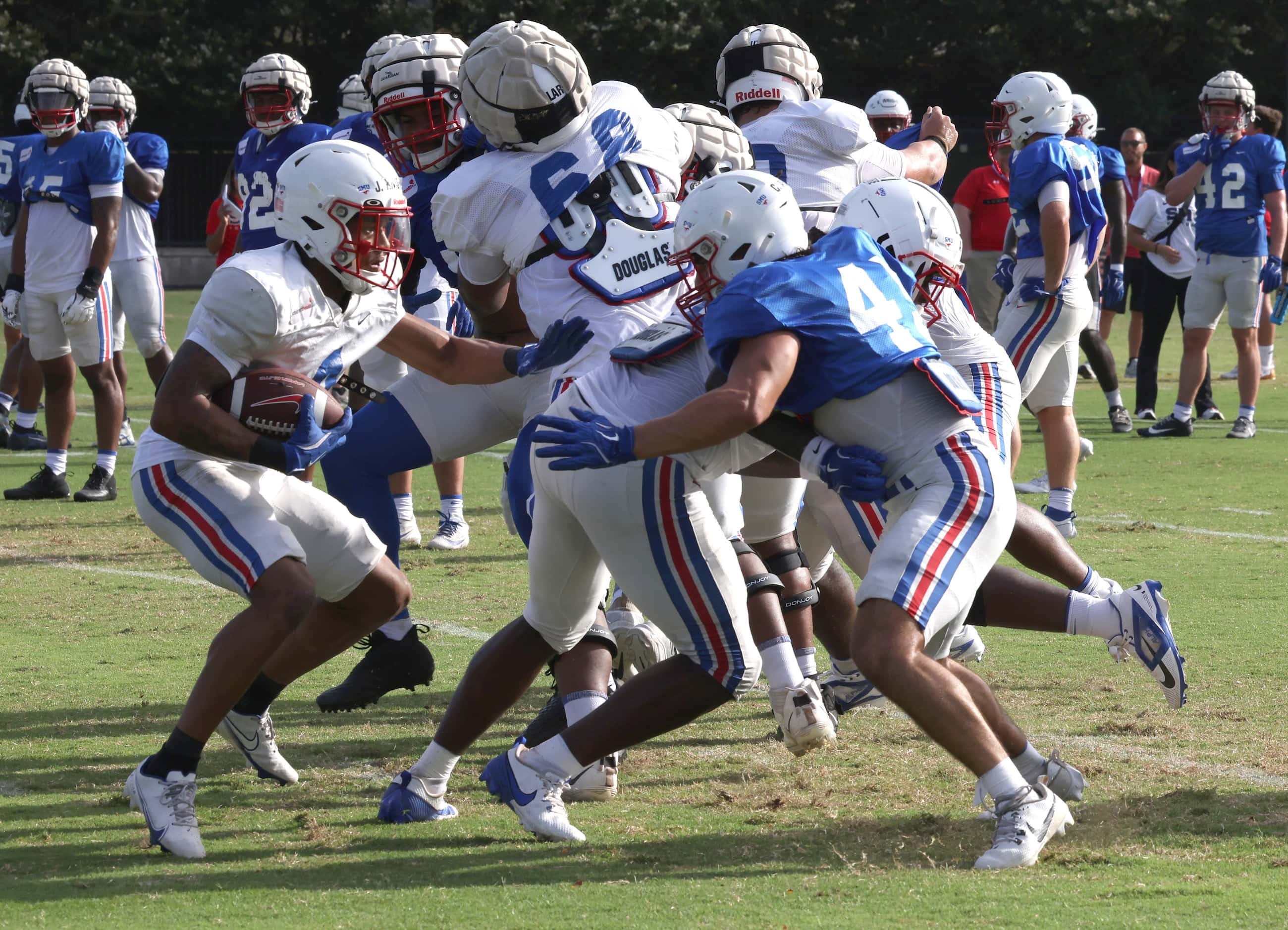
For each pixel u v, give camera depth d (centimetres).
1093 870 1369
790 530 1852
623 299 1720
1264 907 1242
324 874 1406
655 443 1340
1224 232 4281
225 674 1468
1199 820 1500
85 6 10856
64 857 1457
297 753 1830
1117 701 1966
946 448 1430
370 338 1575
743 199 1479
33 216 3538
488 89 1731
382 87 1948
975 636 2044
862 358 1402
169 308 9069
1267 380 5922
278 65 2916
